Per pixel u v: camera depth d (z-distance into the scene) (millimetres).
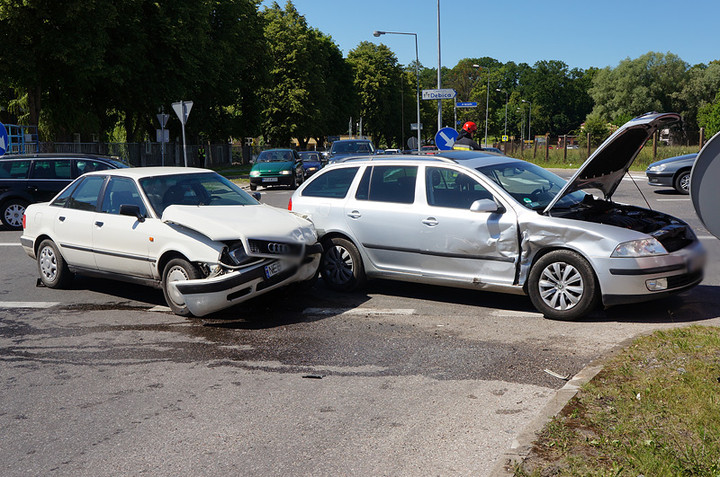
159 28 34688
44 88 32781
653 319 6141
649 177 17719
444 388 4668
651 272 5883
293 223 7164
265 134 66375
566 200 6898
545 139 38812
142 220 7230
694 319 6066
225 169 47406
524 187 6895
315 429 4051
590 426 3684
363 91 85562
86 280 8938
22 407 4566
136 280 7430
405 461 3582
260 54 51781
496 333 5945
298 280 7074
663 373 4402
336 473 3473
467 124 12430
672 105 87312
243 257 6570
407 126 93312
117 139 48719
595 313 6453
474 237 6668
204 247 6641
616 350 5012
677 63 87812
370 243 7480
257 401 4547
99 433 4098
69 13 27781
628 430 3598
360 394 4617
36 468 3656
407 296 7547
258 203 8000
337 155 24109
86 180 8188
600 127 36719
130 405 4547
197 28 36875
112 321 6797
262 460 3656
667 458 3234
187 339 6102
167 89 35531
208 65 39781
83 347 5934
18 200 14086
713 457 3236
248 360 5457
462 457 3605
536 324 6188
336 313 6879
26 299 7871
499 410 4238
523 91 141500
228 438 3961
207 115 45250
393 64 88312
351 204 7652
